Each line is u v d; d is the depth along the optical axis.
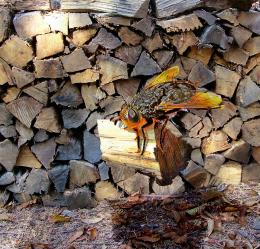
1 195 2.84
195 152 2.87
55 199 2.84
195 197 2.83
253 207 2.71
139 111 1.92
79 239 2.51
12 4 2.57
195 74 2.69
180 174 2.87
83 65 2.57
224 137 2.86
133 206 2.77
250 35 2.65
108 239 2.50
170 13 2.55
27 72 2.59
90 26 2.54
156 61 2.63
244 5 2.59
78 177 2.82
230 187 2.93
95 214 2.73
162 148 2.13
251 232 2.50
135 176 2.83
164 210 2.71
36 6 2.56
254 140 2.87
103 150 2.44
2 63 2.58
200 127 2.80
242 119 2.82
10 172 2.82
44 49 2.56
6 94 2.66
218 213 2.66
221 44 2.59
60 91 2.66
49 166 2.79
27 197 2.86
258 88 2.75
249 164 2.96
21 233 2.59
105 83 2.63
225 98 2.79
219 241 2.44
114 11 2.47
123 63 2.59
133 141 2.38
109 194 2.86
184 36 2.59
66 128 2.74
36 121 2.68
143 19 2.49
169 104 1.82
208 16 2.58
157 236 2.48
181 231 2.52
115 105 2.69
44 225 2.65
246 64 2.75
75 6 2.50
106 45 2.56
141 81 2.68
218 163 2.89
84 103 2.70
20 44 2.55
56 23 2.52
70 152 2.79
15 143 2.78
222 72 2.72
